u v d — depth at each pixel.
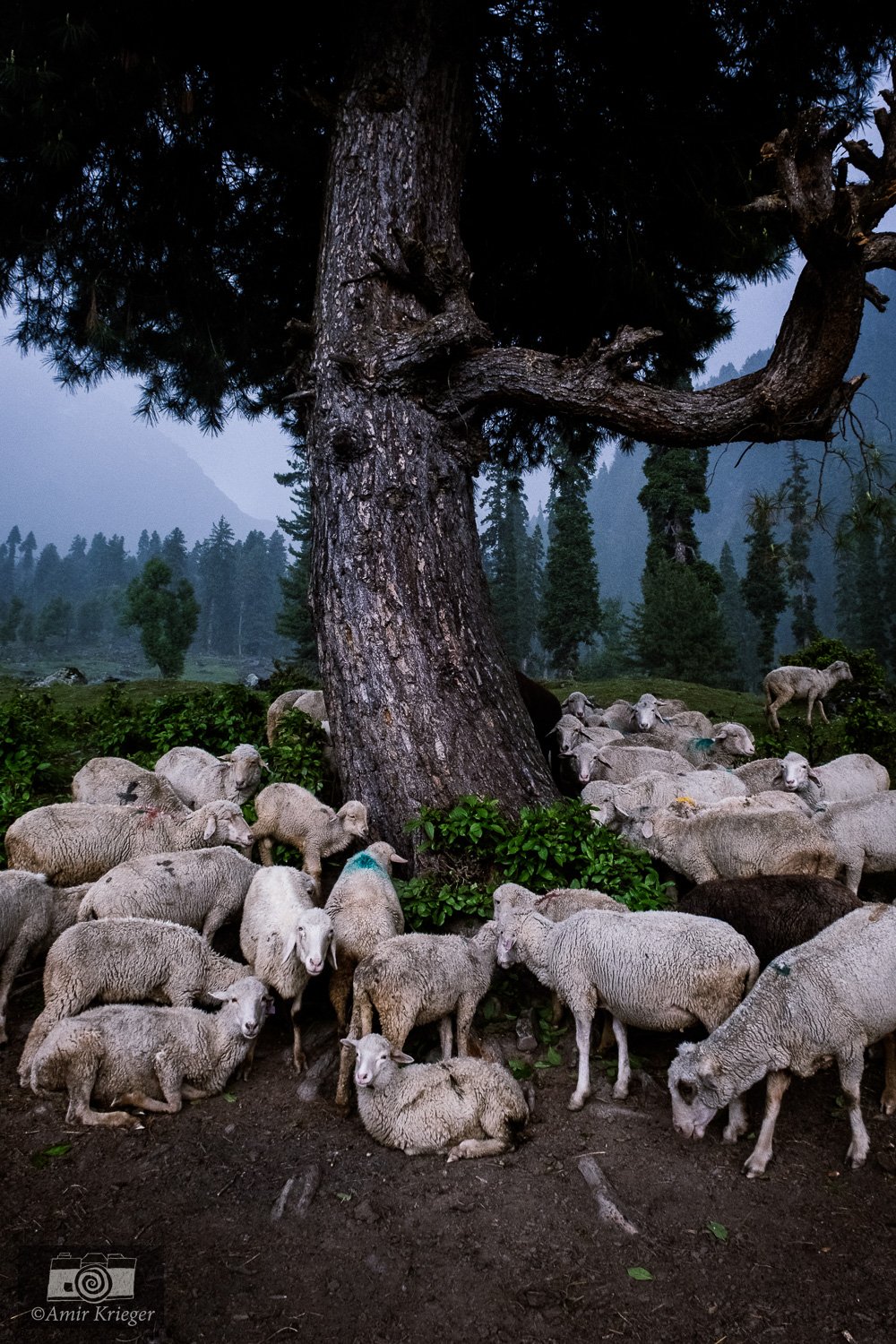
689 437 7.68
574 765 10.45
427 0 8.83
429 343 7.92
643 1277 3.71
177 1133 4.77
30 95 8.72
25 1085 5.08
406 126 8.79
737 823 7.16
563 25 10.22
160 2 8.62
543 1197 4.22
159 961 5.55
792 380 7.17
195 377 13.81
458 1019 5.46
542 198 12.08
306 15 9.77
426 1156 4.59
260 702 13.58
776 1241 3.93
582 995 5.20
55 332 12.95
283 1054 5.66
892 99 6.48
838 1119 4.89
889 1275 3.73
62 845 6.94
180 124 10.38
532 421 14.12
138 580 54.41
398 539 7.94
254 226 12.59
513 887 6.16
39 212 10.92
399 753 7.62
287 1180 4.34
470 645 8.00
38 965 6.54
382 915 5.86
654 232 11.96
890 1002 4.47
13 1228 3.97
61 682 27.08
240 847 7.60
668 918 5.23
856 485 7.47
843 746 14.24
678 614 41.28
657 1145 4.64
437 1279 3.70
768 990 4.54
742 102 10.47
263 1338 3.40
